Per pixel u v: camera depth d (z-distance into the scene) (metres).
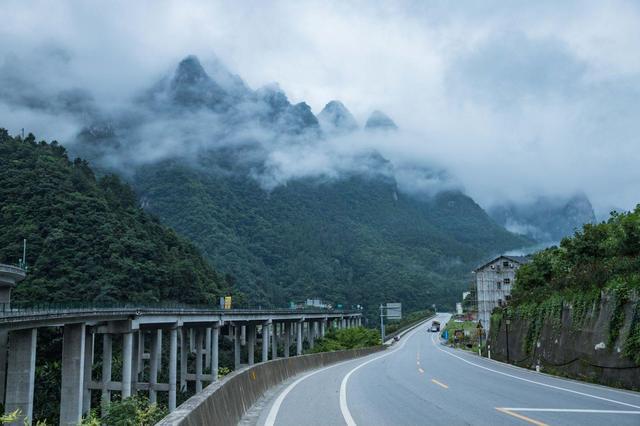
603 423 11.89
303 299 192.75
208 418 8.15
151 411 20.81
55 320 43.44
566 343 28.97
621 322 22.98
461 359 48.50
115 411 20.17
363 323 182.50
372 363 41.38
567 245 43.38
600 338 24.72
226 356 106.12
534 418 12.65
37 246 82.56
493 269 96.88
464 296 174.50
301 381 24.61
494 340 52.53
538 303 37.56
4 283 60.25
